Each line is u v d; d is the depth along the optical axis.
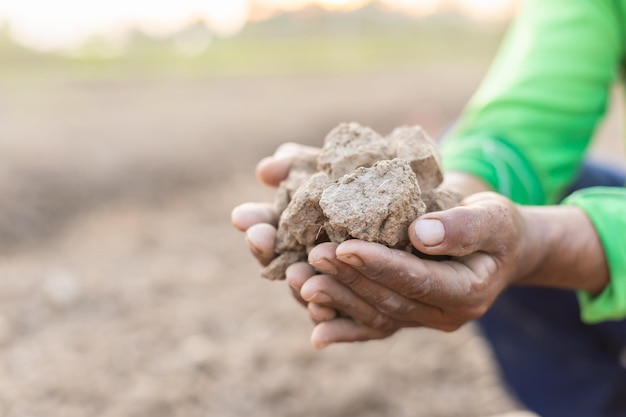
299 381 0.94
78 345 0.99
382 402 0.91
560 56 0.70
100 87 3.44
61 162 1.75
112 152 1.92
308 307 0.52
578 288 0.57
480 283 0.48
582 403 0.75
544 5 0.74
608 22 0.69
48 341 1.00
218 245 1.44
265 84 3.91
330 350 1.02
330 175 0.51
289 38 7.30
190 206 1.70
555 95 0.69
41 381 0.90
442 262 0.48
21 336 1.01
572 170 0.70
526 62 0.71
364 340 0.53
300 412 0.88
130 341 1.01
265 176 0.55
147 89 3.47
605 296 0.56
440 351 1.04
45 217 1.49
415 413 0.89
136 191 1.72
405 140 0.52
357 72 4.79
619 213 0.54
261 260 0.52
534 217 0.53
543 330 0.73
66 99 2.99
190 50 5.62
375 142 0.52
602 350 0.73
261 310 1.14
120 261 1.31
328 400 0.90
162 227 1.53
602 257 0.54
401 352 1.03
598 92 0.69
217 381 0.93
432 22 9.03
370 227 0.45
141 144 2.05
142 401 0.87
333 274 0.46
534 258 0.52
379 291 0.47
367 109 3.06
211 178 1.91
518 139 0.68
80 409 0.85
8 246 1.35
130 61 4.62
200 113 2.75
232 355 1.00
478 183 0.64
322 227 0.48
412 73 4.82
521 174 0.67
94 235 1.45
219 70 4.50
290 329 1.08
